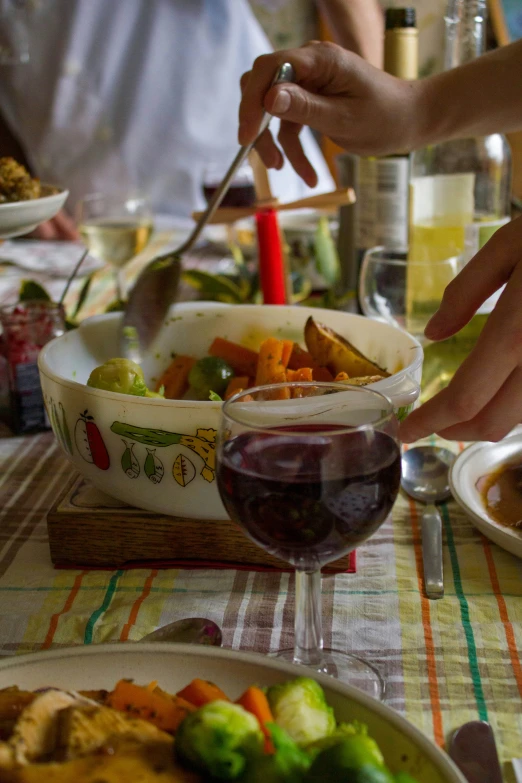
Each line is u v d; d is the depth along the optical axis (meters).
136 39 2.75
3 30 2.53
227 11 2.81
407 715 0.57
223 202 1.74
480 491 0.83
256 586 0.75
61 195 1.03
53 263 1.96
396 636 0.66
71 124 2.82
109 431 0.72
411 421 0.62
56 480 0.99
